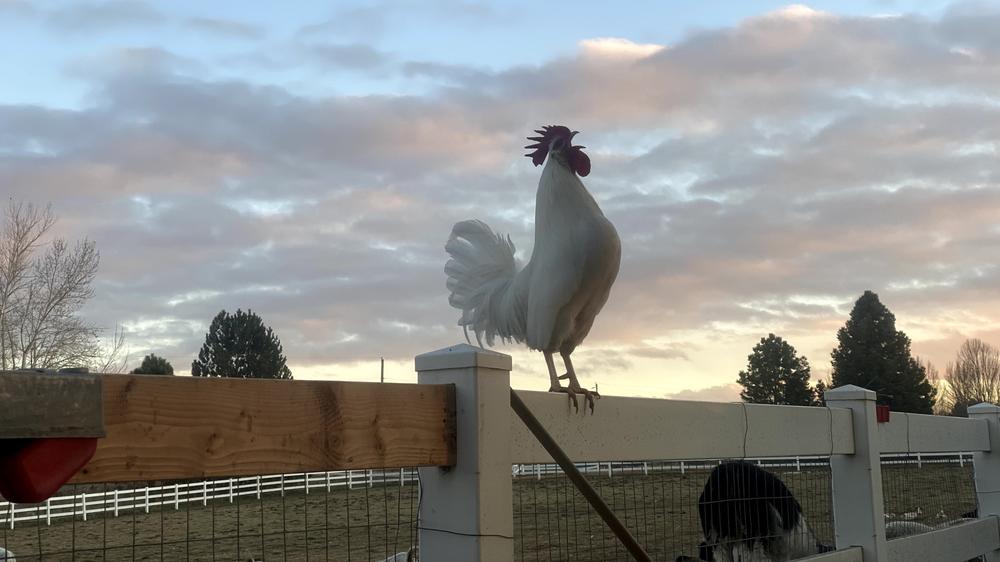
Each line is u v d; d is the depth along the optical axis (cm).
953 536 680
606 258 438
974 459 823
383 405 270
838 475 580
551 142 490
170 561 909
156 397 211
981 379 7162
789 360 4897
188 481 246
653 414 398
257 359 4747
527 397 336
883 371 4588
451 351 300
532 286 461
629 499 721
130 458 204
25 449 177
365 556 870
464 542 290
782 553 544
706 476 600
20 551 983
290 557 901
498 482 298
